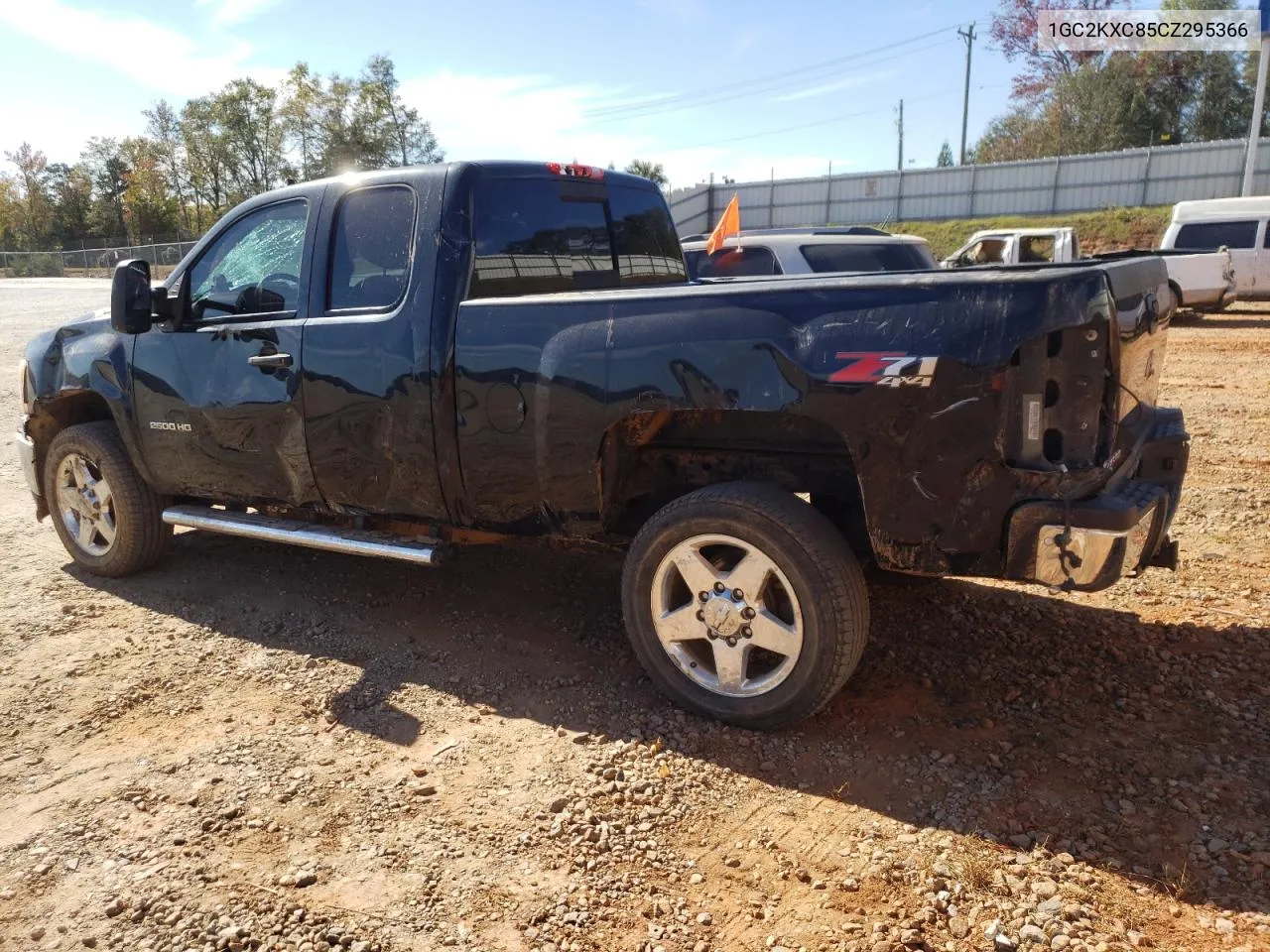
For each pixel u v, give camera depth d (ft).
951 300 9.49
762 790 9.99
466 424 12.21
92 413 17.62
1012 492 9.55
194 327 14.88
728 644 11.08
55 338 16.98
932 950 7.70
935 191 140.56
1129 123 166.30
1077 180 128.77
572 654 13.38
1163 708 11.41
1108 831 9.08
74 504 16.84
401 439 12.76
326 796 10.02
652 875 8.73
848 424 9.95
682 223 156.66
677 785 10.07
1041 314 9.16
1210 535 17.75
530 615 14.80
